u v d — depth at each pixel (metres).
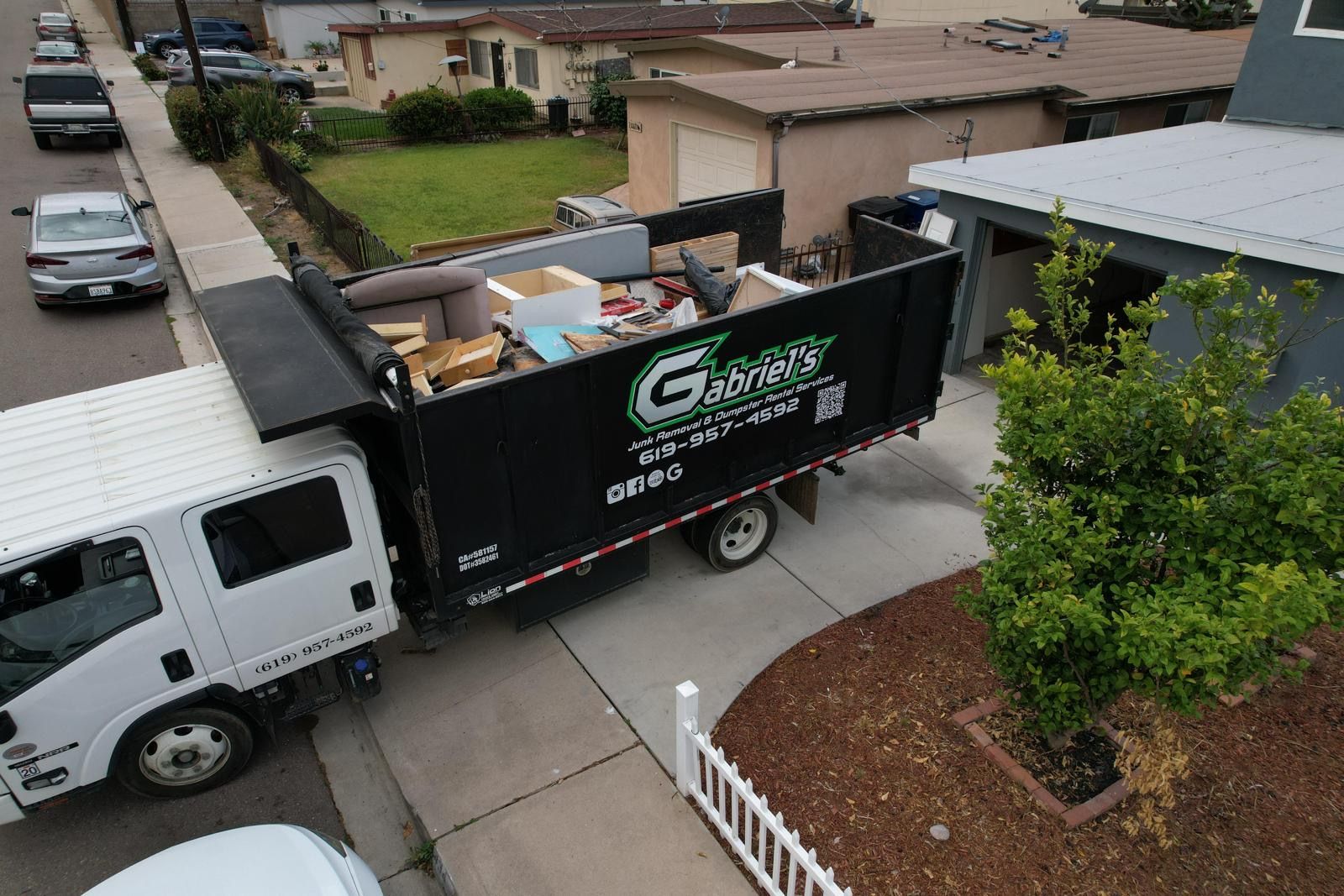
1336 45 11.21
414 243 15.88
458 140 26.00
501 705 5.96
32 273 12.27
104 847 5.12
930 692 5.77
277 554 4.93
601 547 6.05
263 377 4.78
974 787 5.03
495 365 5.96
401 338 6.26
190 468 4.72
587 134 27.11
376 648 6.53
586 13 30.52
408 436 4.74
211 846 4.41
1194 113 18.23
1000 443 4.57
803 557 7.48
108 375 10.93
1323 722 5.42
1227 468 4.04
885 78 15.70
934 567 7.30
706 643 6.47
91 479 4.63
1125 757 4.52
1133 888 4.43
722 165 14.66
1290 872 4.50
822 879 3.82
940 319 7.56
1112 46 20.72
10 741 4.46
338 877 4.22
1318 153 10.55
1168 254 8.33
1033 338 12.30
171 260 15.34
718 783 4.68
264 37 46.16
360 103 32.16
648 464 6.05
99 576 4.43
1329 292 7.27
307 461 4.81
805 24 27.94
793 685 5.94
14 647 4.33
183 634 4.77
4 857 5.06
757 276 7.41
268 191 19.47
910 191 15.12
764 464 6.85
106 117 22.62
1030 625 3.99
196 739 5.23
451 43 31.20
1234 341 4.29
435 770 5.46
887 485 8.59
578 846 4.92
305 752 5.77
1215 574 3.99
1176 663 3.59
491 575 5.61
